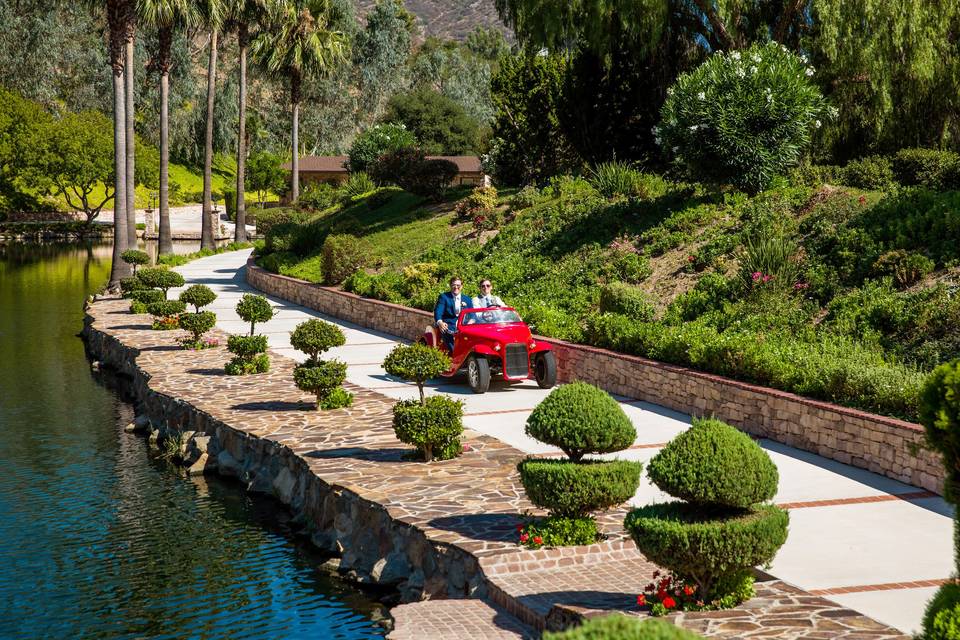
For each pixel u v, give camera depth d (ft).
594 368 59.67
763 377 47.65
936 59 86.74
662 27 99.09
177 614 31.58
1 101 287.28
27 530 40.55
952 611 16.29
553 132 127.54
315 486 39.63
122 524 41.32
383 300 92.43
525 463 28.81
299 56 233.76
